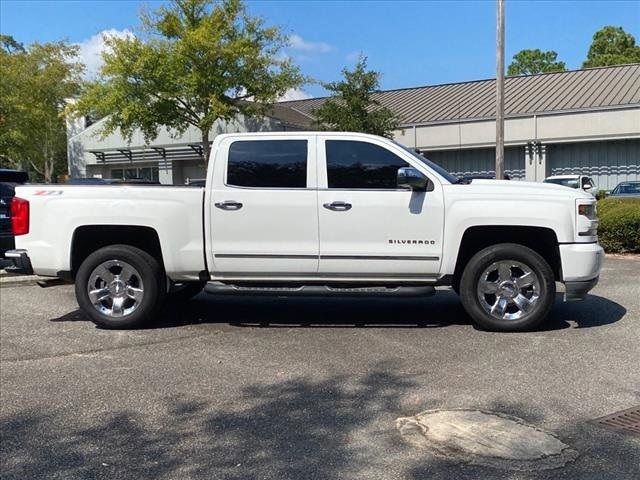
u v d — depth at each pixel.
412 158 6.88
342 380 5.33
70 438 4.27
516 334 6.75
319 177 6.87
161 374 5.59
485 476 3.60
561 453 3.88
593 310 7.86
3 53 31.30
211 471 3.74
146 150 33.12
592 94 31.05
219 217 6.92
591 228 6.81
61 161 47.94
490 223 6.70
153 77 21.33
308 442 4.11
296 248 6.87
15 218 7.29
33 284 10.60
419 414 4.54
